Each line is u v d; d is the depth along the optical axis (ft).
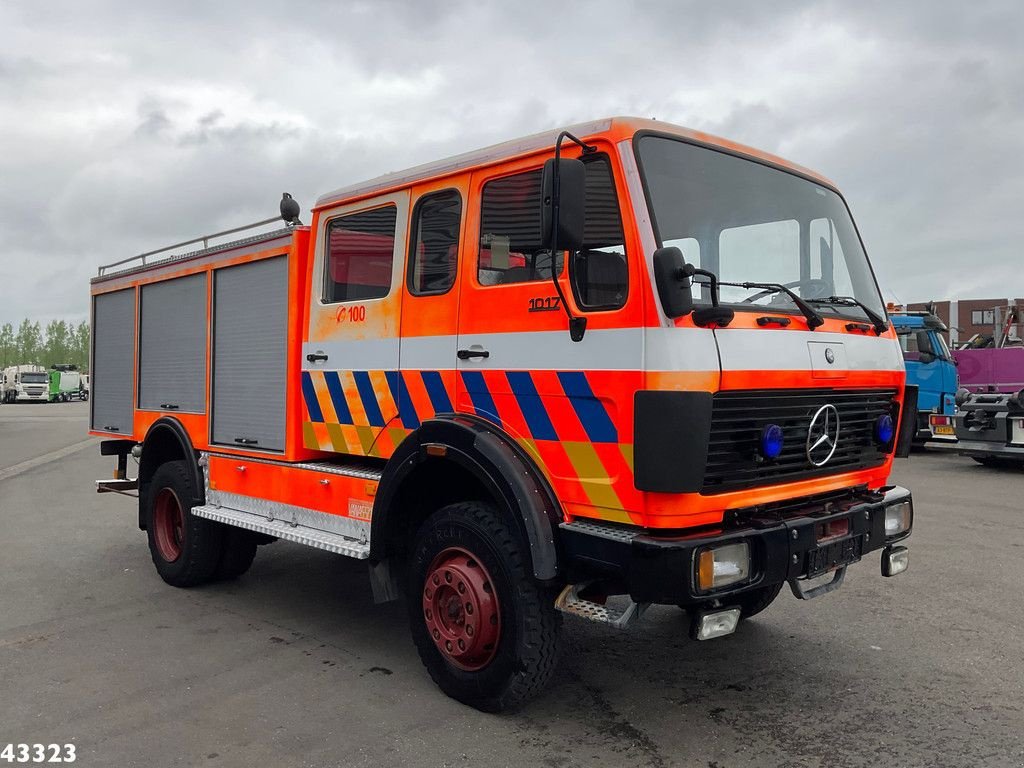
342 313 15.61
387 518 13.82
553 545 11.72
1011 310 48.98
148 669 14.62
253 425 17.72
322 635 16.55
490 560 12.35
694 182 12.15
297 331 16.66
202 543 19.35
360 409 15.24
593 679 14.10
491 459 12.16
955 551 22.89
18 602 18.83
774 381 11.68
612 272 11.40
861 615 17.39
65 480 40.83
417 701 13.23
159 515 20.71
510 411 12.66
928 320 37.91
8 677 14.23
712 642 15.87
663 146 11.93
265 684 13.94
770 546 11.39
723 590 10.94
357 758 11.27
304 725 12.33
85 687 13.78
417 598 13.65
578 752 11.45
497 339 12.80
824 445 12.89
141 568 22.07
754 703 13.07
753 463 11.78
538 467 12.34
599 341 11.39
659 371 10.72
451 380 13.55
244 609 18.34
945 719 12.40
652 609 18.12
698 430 10.69
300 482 16.37
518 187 12.69
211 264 19.10
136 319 22.33
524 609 11.98
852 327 13.42
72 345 338.13
